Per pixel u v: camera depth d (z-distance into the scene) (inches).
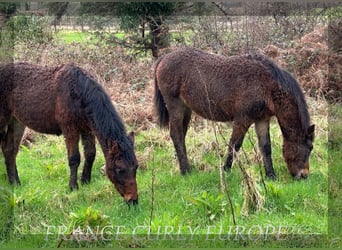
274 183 254.2
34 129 274.4
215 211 218.4
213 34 456.8
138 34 493.0
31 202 234.8
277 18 467.2
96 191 254.4
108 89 383.2
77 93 253.0
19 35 488.1
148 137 331.9
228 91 277.6
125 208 228.7
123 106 366.3
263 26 461.1
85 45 482.0
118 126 238.8
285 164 296.8
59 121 261.6
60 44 491.5
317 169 279.4
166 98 301.9
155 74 310.7
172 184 263.4
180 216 219.0
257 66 274.2
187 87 291.0
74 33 575.5
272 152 313.0
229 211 219.3
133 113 364.2
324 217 214.4
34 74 272.4
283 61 400.8
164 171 285.6
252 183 224.5
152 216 218.2
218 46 434.0
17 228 210.2
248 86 272.4
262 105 271.0
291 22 461.1
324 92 378.0
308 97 362.6
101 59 448.1
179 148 289.7
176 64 296.8
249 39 448.8
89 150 266.1
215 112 286.5
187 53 297.4
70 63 267.9
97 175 284.7
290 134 271.4
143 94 388.2
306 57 397.1
